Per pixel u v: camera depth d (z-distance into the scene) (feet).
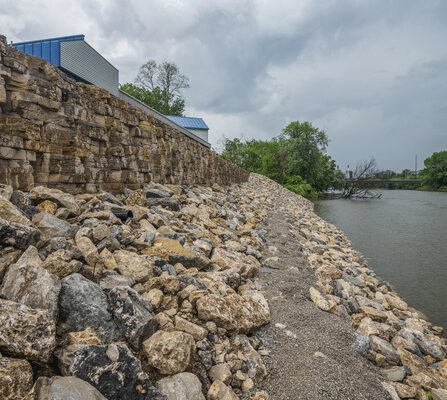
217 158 70.74
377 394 12.91
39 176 20.06
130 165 30.53
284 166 195.21
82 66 46.19
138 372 9.34
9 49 18.44
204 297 14.05
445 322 27.94
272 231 42.96
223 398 10.55
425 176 320.29
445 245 58.49
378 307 24.48
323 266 28.50
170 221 25.49
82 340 9.81
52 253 12.37
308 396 11.68
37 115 19.88
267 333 15.38
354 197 216.74
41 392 7.82
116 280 13.29
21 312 8.93
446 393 14.55
